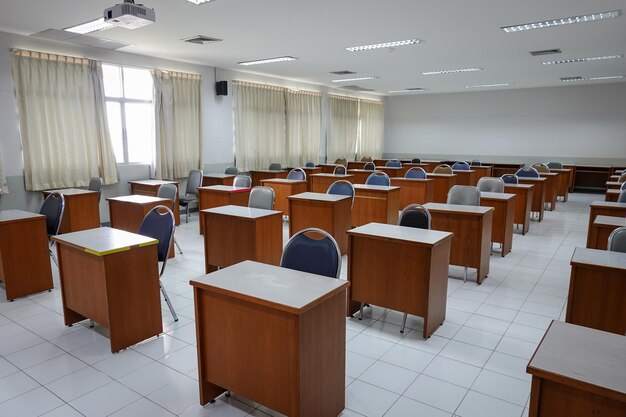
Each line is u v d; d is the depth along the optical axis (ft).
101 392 8.34
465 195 16.01
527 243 19.92
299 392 6.58
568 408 4.68
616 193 19.25
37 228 13.29
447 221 14.43
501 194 18.03
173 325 11.27
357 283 11.34
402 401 8.07
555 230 22.72
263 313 6.81
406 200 26.30
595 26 17.90
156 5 14.87
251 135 31.68
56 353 9.84
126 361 9.47
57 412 7.75
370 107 46.37
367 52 23.56
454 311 12.19
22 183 20.11
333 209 16.90
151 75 24.88
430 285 10.22
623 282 8.39
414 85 38.86
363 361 9.50
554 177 28.37
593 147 39.34
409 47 22.18
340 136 41.98
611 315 8.60
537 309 12.35
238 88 30.35
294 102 35.37
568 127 40.11
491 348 10.09
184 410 7.80
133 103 24.73
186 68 26.99
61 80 20.84
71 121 21.38
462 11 15.72
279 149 34.22
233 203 19.98
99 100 22.41
